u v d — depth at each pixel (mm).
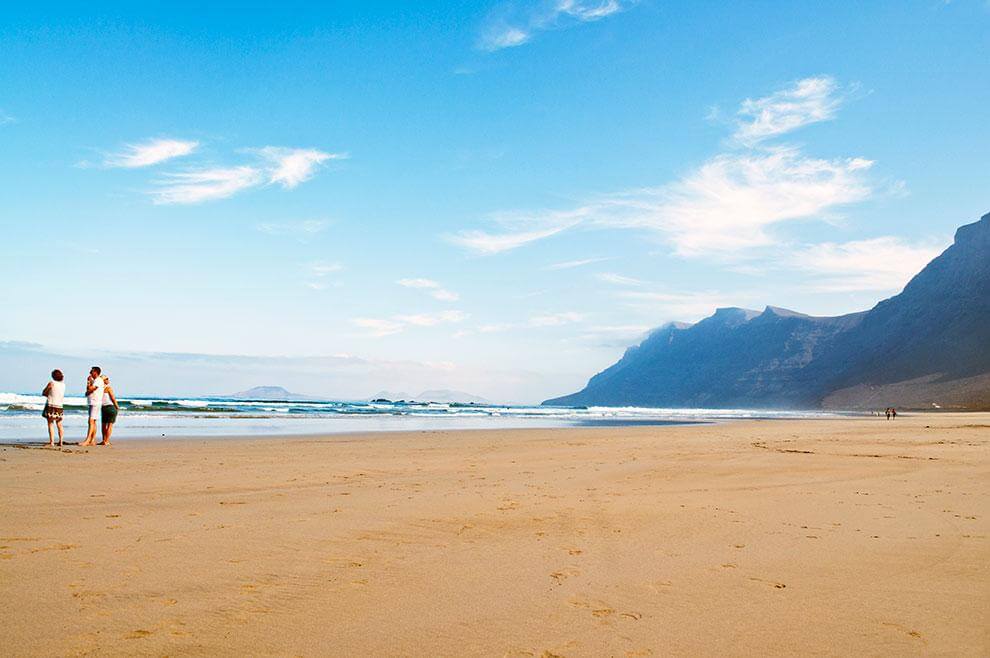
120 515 6719
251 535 5875
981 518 7141
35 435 18734
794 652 3340
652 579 4668
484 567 4941
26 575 4480
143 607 3885
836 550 5594
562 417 56156
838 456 14625
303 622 3691
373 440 19531
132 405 44062
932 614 3951
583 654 3289
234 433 21859
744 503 8062
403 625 3672
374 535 5984
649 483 9898
